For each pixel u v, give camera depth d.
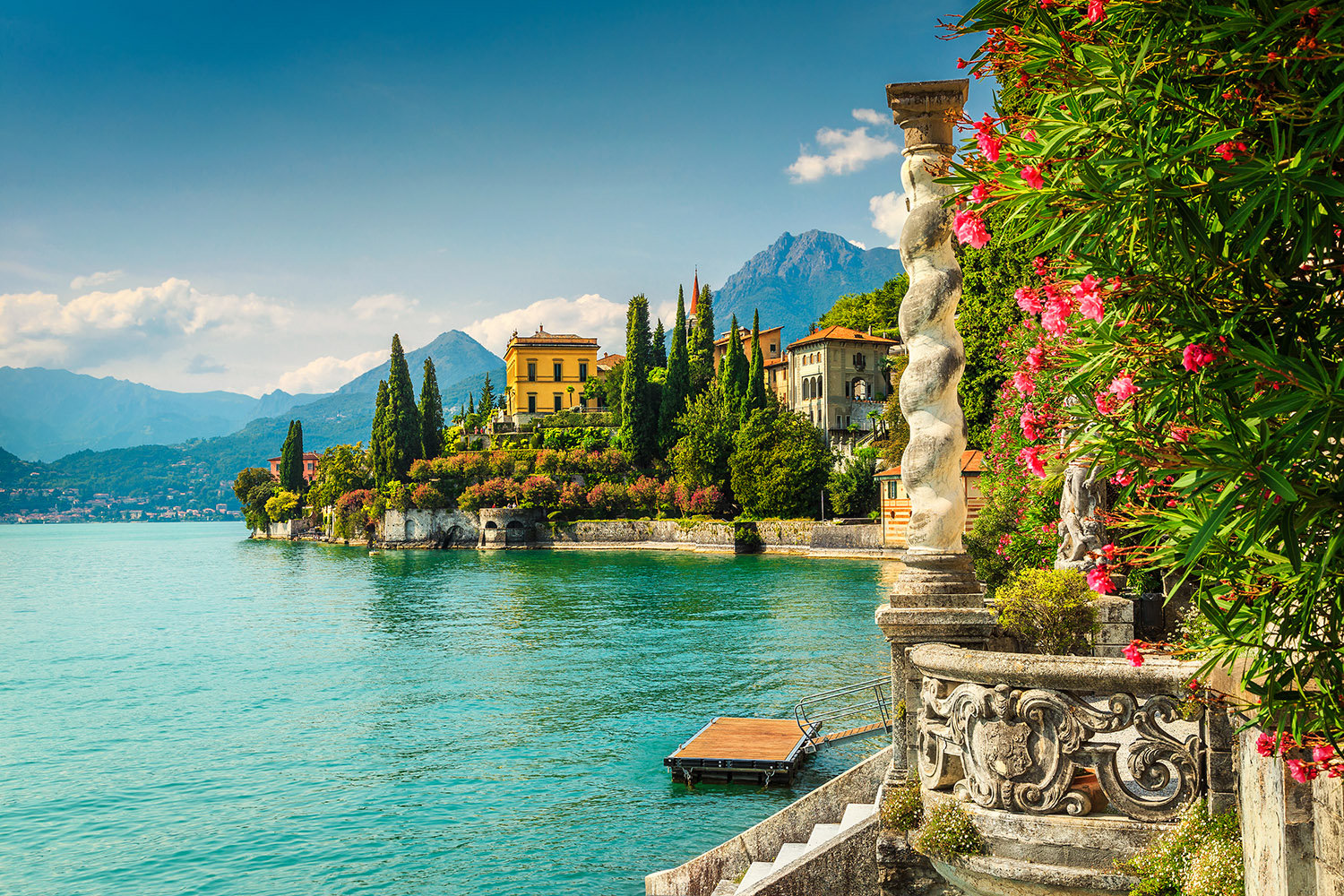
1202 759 6.39
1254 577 4.16
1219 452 3.77
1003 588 11.52
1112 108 4.09
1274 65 3.79
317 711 38.25
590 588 78.94
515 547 133.62
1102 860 6.47
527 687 40.12
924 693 7.55
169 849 23.70
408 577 99.00
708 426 123.31
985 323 45.41
